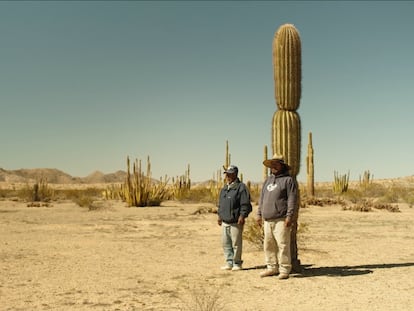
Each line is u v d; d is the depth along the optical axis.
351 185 71.50
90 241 14.42
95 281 8.92
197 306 7.12
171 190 41.00
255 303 7.33
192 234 16.25
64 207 31.02
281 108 10.30
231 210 9.92
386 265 10.32
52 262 10.89
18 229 17.61
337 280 8.88
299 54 10.30
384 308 7.03
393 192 40.03
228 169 10.02
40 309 7.09
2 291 8.17
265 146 22.39
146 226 18.80
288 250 9.02
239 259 10.01
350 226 18.44
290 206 8.91
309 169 36.84
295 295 7.82
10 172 177.00
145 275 9.45
